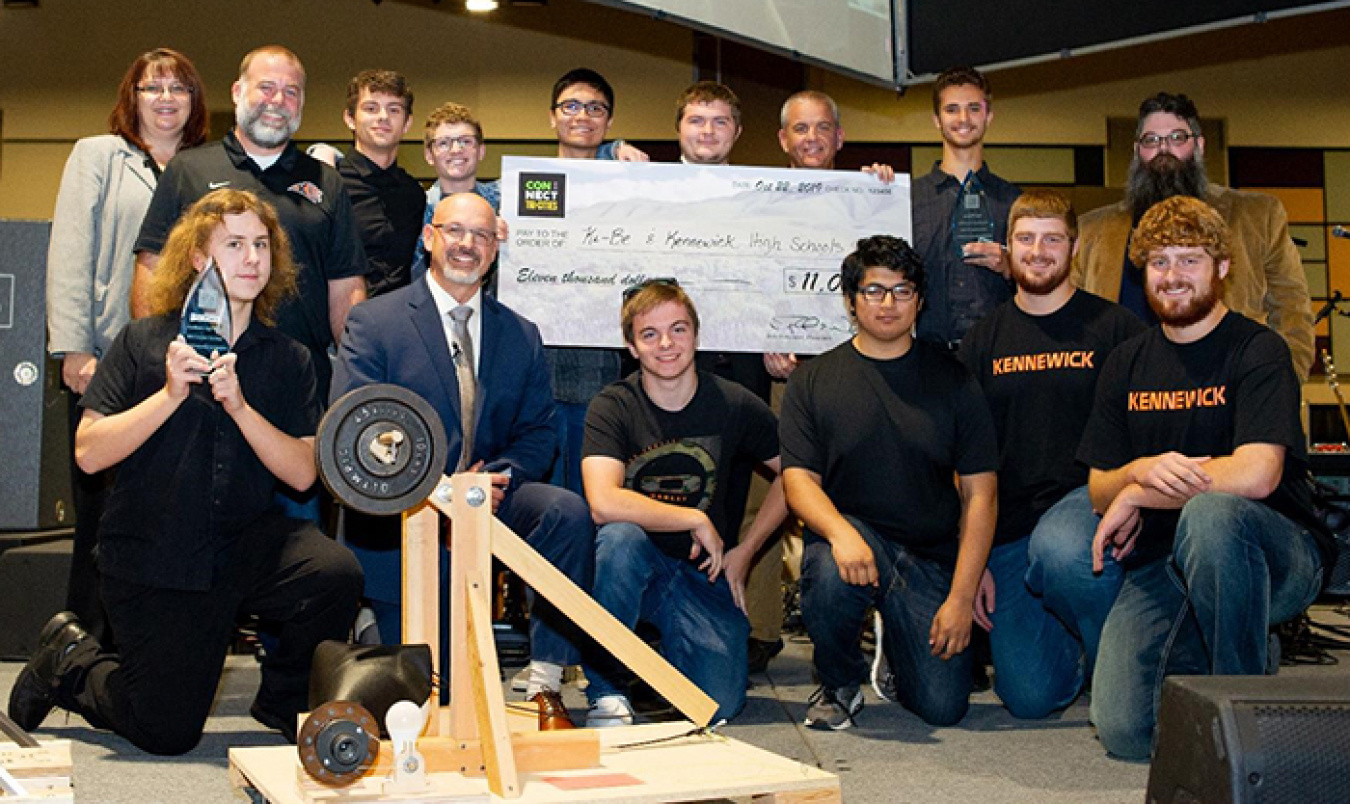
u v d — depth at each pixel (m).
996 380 3.55
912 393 3.37
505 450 3.35
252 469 2.86
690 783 2.04
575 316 4.07
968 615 3.20
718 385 3.49
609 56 10.99
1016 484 3.50
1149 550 3.12
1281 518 2.90
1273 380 2.90
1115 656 2.94
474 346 3.32
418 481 2.11
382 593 3.15
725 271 4.13
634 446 3.40
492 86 11.04
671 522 3.22
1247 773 1.65
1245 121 11.33
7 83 11.01
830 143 4.46
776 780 2.07
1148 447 3.09
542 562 2.25
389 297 3.30
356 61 11.02
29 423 4.43
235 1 10.95
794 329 4.14
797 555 5.64
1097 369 3.45
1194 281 2.99
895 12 5.59
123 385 2.82
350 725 1.93
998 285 4.16
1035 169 11.46
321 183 3.60
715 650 3.27
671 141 10.98
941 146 11.30
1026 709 3.37
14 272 4.43
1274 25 11.27
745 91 7.03
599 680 3.17
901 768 2.79
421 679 2.13
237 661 4.39
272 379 2.91
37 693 3.06
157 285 2.88
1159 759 1.89
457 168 4.35
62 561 4.11
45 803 2.05
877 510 3.36
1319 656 4.62
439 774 2.12
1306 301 4.17
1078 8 5.02
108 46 10.96
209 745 3.03
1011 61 5.23
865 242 3.41
